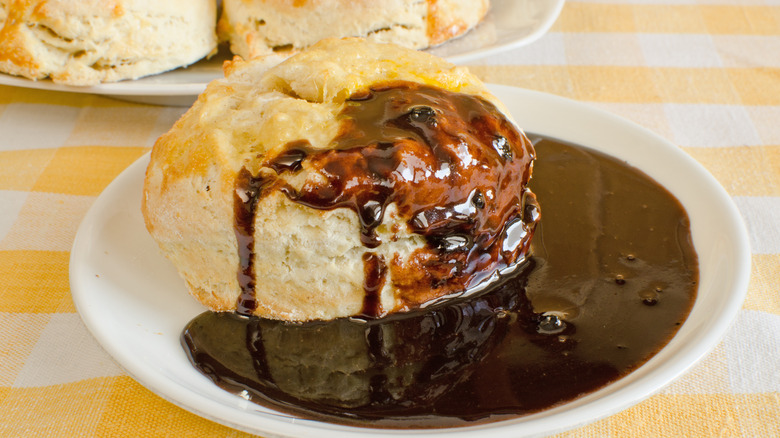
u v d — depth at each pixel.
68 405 0.45
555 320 0.46
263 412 0.44
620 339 0.45
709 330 0.44
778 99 0.55
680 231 0.48
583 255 0.47
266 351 0.45
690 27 0.59
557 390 0.44
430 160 0.45
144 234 0.48
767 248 0.49
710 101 0.55
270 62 0.49
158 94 0.53
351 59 0.48
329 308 0.46
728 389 0.45
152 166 0.47
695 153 0.53
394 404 0.44
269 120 0.46
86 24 0.53
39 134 0.54
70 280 0.46
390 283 0.46
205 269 0.46
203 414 0.43
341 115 0.46
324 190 0.45
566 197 0.49
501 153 0.46
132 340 0.45
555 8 0.57
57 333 0.47
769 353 0.46
